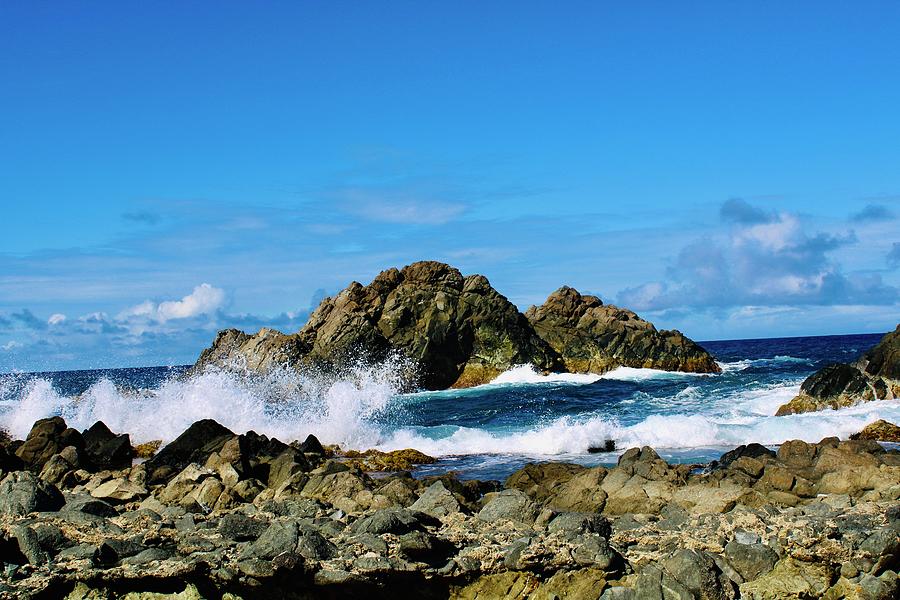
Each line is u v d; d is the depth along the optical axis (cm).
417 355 5647
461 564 995
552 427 2420
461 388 5719
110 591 977
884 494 1237
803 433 2273
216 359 5675
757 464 1454
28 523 1102
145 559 1005
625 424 2566
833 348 9094
